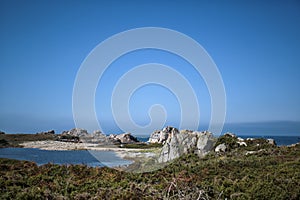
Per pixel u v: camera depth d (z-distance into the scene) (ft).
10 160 50.24
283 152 62.13
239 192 34.88
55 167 44.55
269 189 34.55
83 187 36.45
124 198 31.58
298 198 33.30
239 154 60.85
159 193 32.63
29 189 34.37
